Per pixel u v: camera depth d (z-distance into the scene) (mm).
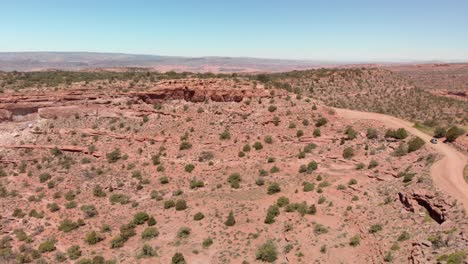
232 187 82625
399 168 76812
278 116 103625
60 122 108188
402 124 101125
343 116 107562
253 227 65438
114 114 109688
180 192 82625
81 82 122625
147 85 117812
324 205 69062
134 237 67938
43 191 87250
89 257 62375
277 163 89875
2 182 91625
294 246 57438
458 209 50344
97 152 99312
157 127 105438
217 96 111438
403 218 56250
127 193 85438
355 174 80625
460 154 78562
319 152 91812
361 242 54750
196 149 97375
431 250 43250
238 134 100438
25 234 71125
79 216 76938
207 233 65750
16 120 108000
